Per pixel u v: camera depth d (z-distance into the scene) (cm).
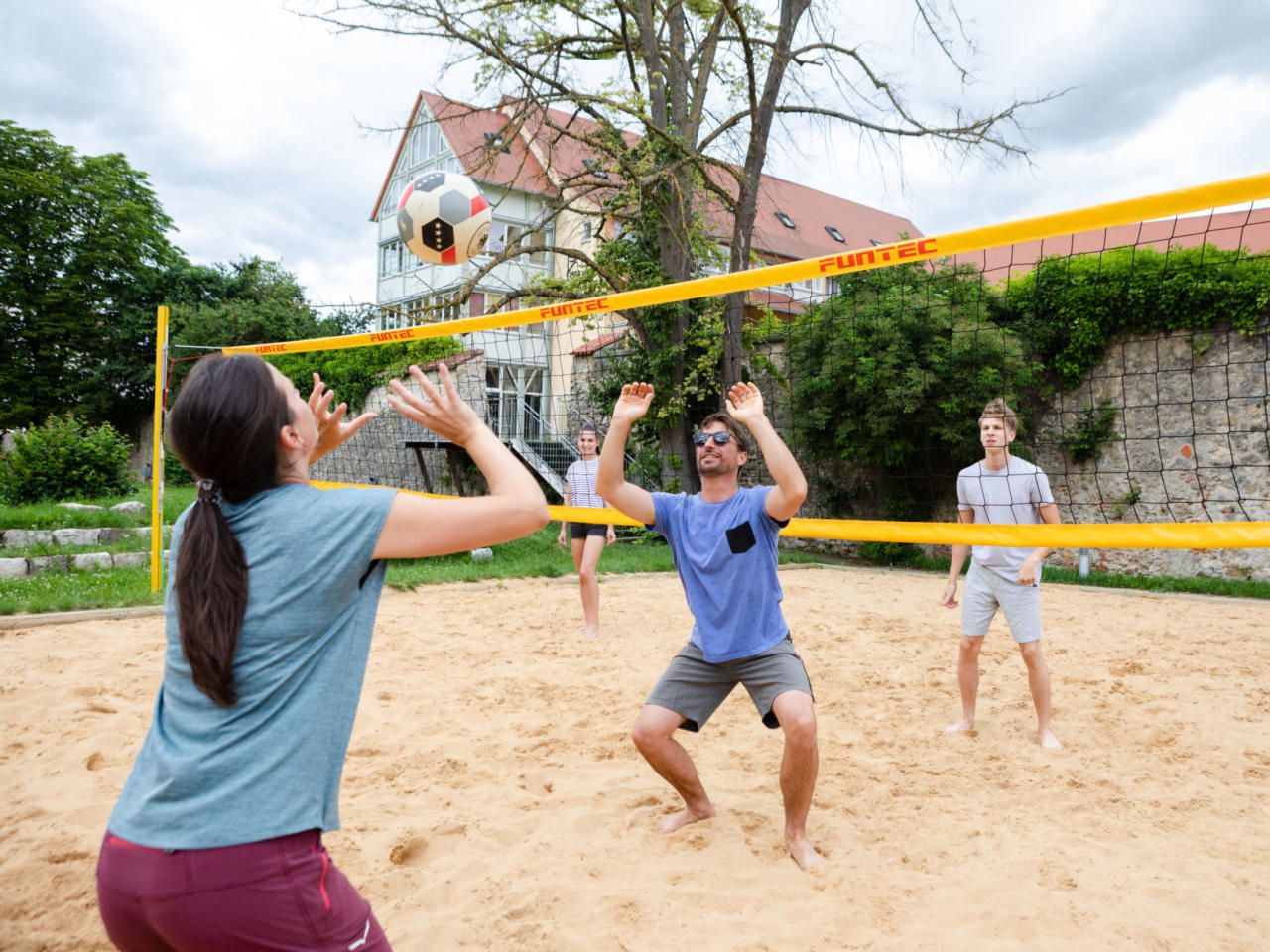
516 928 235
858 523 412
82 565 830
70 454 1188
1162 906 247
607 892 255
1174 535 331
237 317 2908
